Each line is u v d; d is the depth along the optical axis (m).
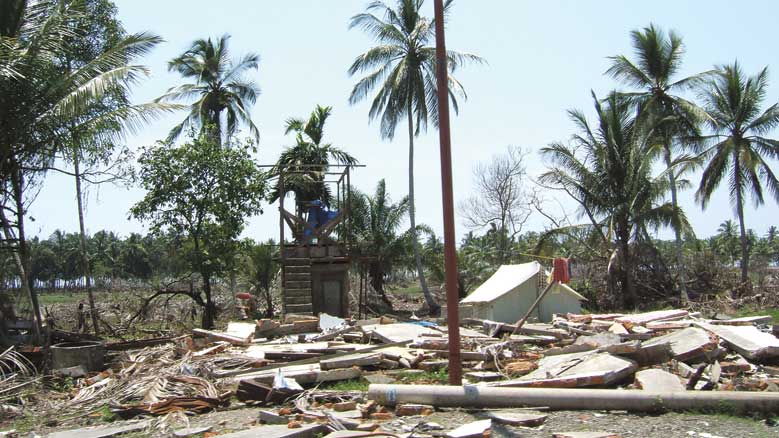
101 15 20.22
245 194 24.06
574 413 7.74
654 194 31.75
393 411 8.08
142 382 10.03
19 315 16.52
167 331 22.05
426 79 31.88
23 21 15.07
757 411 7.47
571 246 35.12
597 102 32.81
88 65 15.11
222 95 33.34
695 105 32.34
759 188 35.06
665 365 9.98
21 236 15.02
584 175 32.28
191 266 23.89
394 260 37.47
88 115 15.57
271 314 29.33
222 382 10.30
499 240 45.31
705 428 7.01
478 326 17.22
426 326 16.45
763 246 83.19
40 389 10.45
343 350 12.57
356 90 32.25
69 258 63.06
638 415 7.63
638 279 32.59
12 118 14.00
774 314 23.62
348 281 23.27
